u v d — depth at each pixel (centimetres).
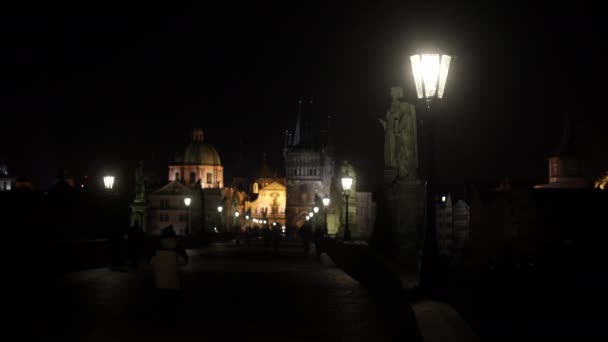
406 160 3244
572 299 2569
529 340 1783
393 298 1688
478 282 2677
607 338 1822
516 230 5622
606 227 5488
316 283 3006
